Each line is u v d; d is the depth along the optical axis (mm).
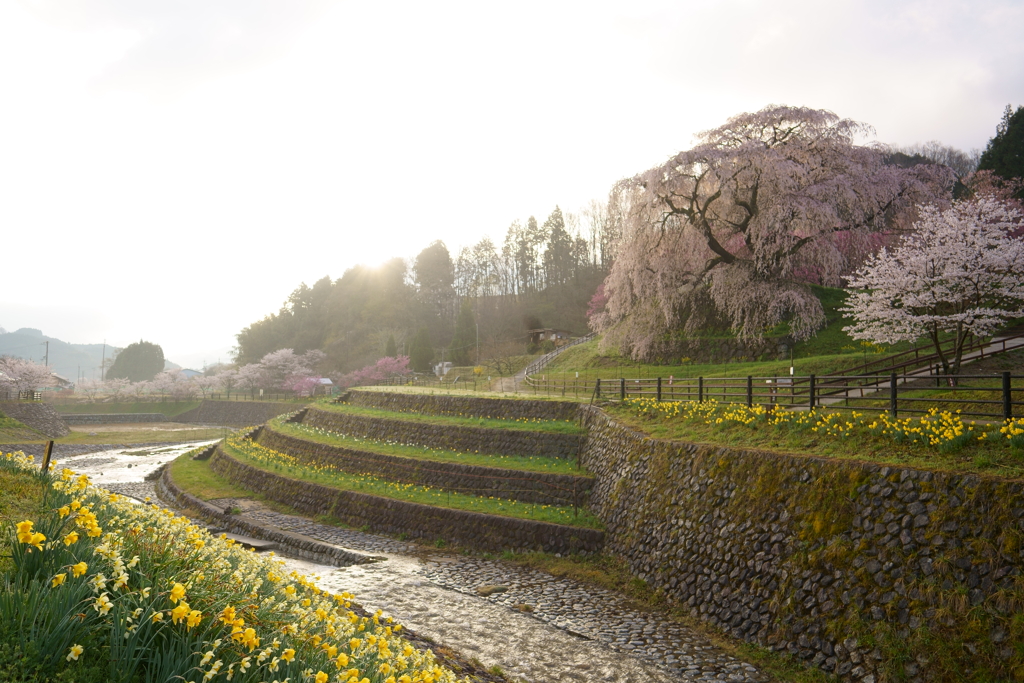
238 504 24922
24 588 3834
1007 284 19984
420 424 29391
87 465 38625
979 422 12734
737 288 34281
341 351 100500
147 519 6066
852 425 13703
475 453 25781
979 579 8906
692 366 36344
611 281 38312
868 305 22188
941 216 21797
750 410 17078
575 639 11891
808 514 11742
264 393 87562
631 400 23781
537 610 13523
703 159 32875
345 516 22156
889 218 36656
